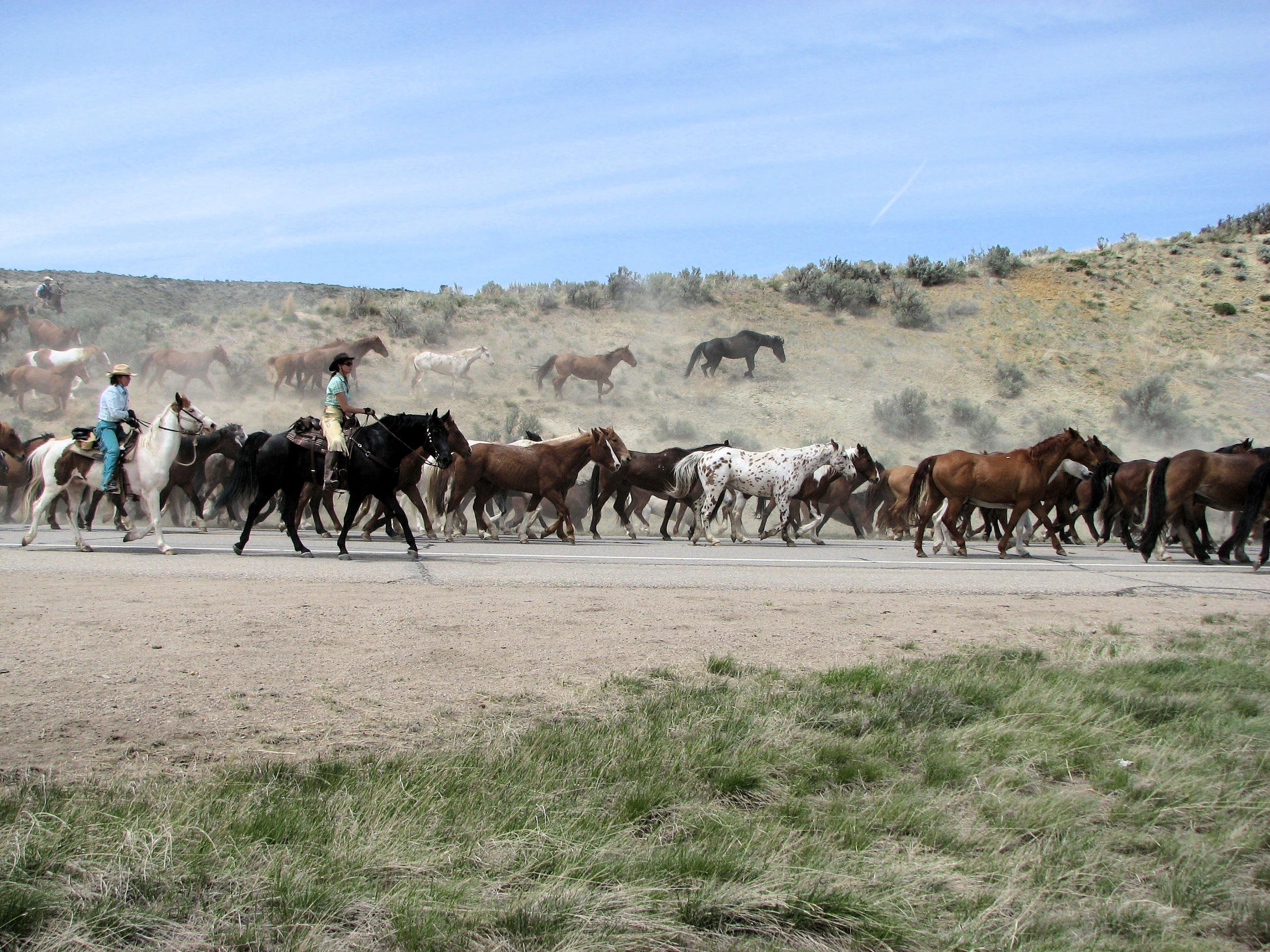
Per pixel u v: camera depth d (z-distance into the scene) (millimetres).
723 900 3592
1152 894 3961
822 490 21062
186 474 18469
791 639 8594
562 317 49719
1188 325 53312
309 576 11609
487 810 4320
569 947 3273
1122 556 19422
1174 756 5461
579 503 24922
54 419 33062
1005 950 3432
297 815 4133
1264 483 15938
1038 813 4613
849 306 53031
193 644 7496
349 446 13773
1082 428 41594
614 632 8578
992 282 57469
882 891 3771
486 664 7254
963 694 6633
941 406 42688
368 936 3344
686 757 5094
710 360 42812
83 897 3410
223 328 43812
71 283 52500
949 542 19219
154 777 4621
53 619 8211
